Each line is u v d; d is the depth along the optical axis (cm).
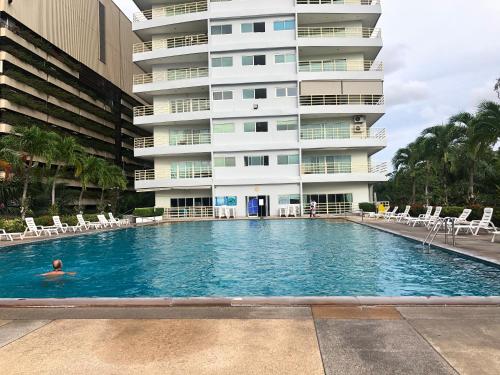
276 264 1194
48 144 2861
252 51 3972
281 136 3947
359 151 4019
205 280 995
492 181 3303
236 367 370
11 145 2741
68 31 4634
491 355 386
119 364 382
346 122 4038
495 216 1797
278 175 3941
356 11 3881
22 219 2466
